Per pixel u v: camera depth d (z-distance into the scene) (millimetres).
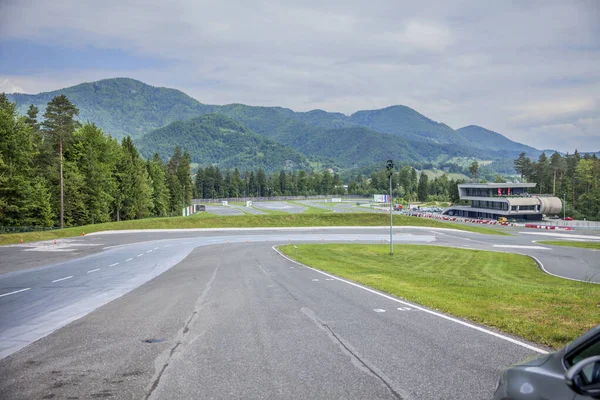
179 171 148000
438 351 7793
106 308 13414
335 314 11562
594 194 130625
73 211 73625
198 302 14070
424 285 17969
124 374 6859
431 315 11195
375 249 44594
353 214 89875
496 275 28562
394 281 19406
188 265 28656
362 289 16625
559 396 3113
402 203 179000
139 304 14008
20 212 59938
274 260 32031
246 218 85438
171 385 6309
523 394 3398
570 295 14805
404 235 64875
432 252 43344
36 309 13547
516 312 11305
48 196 64375
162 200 114562
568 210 129000
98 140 79812
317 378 6500
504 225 96438
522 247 50969
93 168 76312
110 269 26344
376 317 11039
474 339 8617
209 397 5816
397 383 6223
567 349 3439
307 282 19203
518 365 3801
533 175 169875
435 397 5676
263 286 17922
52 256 35219
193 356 7797
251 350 8141
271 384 6273
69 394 6047
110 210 87125
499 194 115750
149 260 32156
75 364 7465
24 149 60438
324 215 88938
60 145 66250
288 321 10758
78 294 16750
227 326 10305
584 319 10250
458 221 107375
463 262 36094
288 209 138000
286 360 7453
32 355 8148
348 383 6258
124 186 88438
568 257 40906
